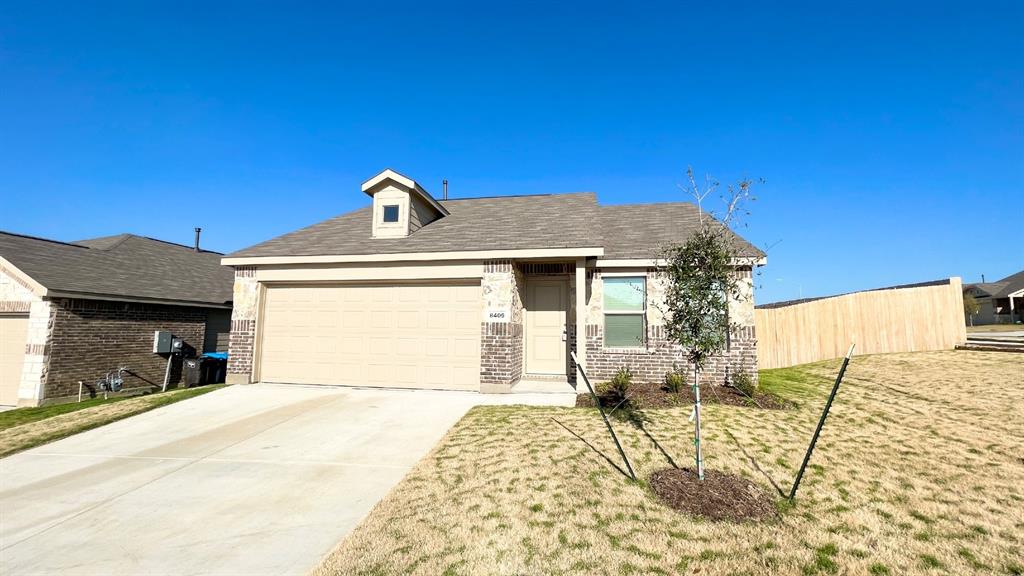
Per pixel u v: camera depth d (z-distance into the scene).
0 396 11.35
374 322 10.45
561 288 11.10
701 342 4.87
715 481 4.82
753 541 3.76
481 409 8.12
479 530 3.91
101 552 3.70
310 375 10.60
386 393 9.70
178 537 3.93
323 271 10.59
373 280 10.43
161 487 5.01
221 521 4.21
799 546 3.69
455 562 3.44
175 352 14.48
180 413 8.20
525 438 6.32
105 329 12.62
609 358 10.30
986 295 39.72
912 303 13.99
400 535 3.85
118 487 5.02
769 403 8.16
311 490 4.88
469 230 11.41
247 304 10.87
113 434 7.04
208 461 5.81
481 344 9.78
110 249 15.44
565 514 4.19
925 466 5.43
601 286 10.58
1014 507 4.44
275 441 6.57
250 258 10.70
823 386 9.86
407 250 10.22
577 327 9.55
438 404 8.63
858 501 4.53
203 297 15.62
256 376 10.73
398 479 5.16
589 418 7.32
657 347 10.06
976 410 7.77
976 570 3.42
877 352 13.73
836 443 6.19
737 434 6.45
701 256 5.04
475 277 9.95
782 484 4.90
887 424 7.05
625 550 3.60
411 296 10.34
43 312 11.37
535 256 9.58
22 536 3.96
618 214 13.45
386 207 11.64
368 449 6.17
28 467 5.70
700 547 3.65
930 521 4.15
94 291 12.15
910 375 10.56
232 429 7.19
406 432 6.90
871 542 3.77
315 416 7.87
